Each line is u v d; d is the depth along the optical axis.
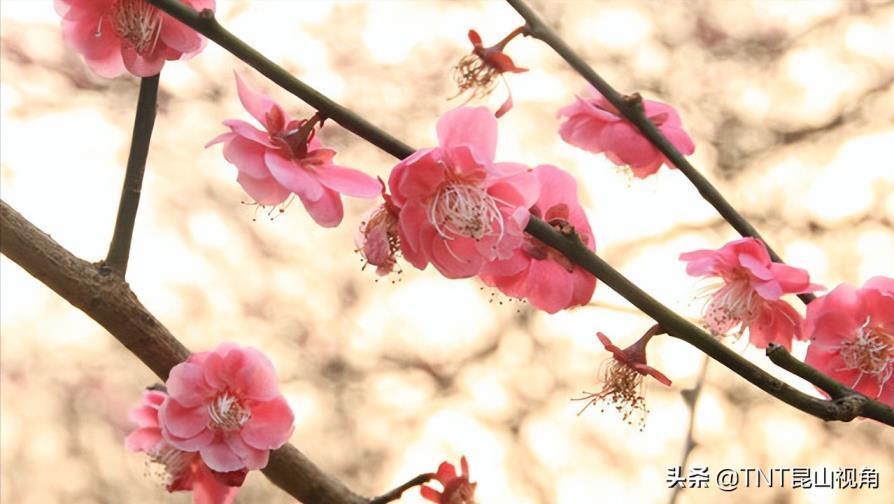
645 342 0.70
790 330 0.71
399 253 0.68
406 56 1.84
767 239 1.69
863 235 1.67
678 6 1.80
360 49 1.84
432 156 0.67
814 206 1.69
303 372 1.77
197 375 0.68
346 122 0.67
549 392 1.70
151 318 0.68
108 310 0.68
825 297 0.71
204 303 1.80
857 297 0.71
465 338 1.76
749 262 0.69
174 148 1.86
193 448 0.68
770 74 1.76
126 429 1.79
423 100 1.82
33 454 1.77
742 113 1.74
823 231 1.68
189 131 1.86
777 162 1.71
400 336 1.77
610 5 1.82
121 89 1.89
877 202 1.67
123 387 1.81
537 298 0.69
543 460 1.67
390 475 1.71
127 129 1.88
